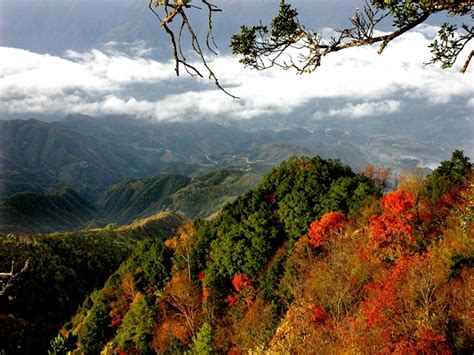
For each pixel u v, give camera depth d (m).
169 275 83.50
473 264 37.56
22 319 122.38
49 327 127.12
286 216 67.31
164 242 93.19
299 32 7.60
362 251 48.81
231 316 60.06
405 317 34.91
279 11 7.49
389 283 39.88
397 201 49.47
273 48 7.76
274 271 58.06
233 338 52.78
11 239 162.12
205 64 5.34
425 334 31.77
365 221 56.19
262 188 79.94
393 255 45.81
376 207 56.72
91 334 79.94
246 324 51.72
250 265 64.12
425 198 52.19
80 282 161.62
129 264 92.31
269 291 56.03
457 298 35.16
